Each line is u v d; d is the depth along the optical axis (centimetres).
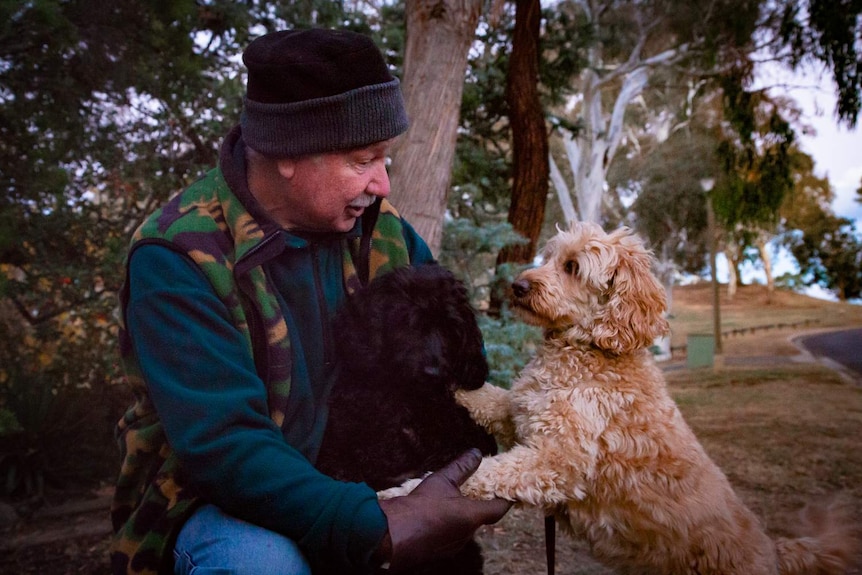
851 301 4969
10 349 669
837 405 1144
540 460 233
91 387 693
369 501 145
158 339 150
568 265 284
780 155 1597
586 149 2084
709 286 5422
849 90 1216
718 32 1518
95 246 659
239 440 143
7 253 596
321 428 180
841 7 1215
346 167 170
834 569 266
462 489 225
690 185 2400
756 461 688
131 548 162
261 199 182
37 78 554
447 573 193
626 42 1798
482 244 665
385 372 202
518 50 843
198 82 633
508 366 543
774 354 2406
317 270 190
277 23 737
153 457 170
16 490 567
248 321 164
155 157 646
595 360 260
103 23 567
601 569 395
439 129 477
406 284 212
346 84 164
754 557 247
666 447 248
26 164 555
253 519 145
